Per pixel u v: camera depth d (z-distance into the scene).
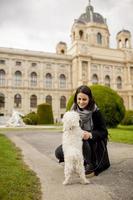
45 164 8.36
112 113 28.64
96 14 98.62
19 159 9.17
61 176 6.68
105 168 7.17
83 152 6.68
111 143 14.68
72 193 5.21
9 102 76.75
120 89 90.25
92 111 6.89
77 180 6.20
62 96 84.00
